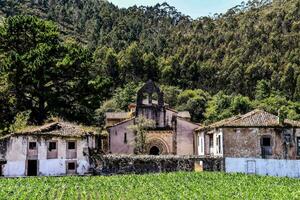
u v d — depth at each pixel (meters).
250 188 44.72
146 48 179.00
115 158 60.56
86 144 61.53
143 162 60.59
